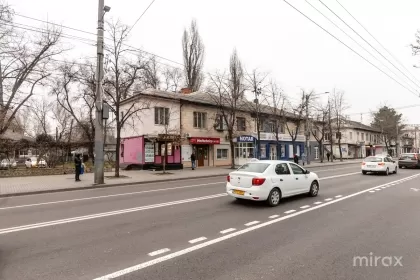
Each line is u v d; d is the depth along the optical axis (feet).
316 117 135.54
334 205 27.40
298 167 31.81
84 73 78.23
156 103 75.82
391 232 18.29
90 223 21.02
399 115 201.36
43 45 72.79
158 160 76.89
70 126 118.11
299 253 14.66
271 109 102.63
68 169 64.23
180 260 13.78
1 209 27.35
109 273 12.36
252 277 11.92
